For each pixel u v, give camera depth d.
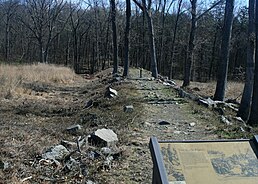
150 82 21.38
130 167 6.11
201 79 54.00
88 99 16.30
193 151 3.66
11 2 58.25
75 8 54.72
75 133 8.62
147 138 8.20
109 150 6.74
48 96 18.12
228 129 9.38
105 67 56.12
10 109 12.56
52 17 54.16
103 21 58.03
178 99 14.23
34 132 8.61
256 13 12.44
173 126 9.63
